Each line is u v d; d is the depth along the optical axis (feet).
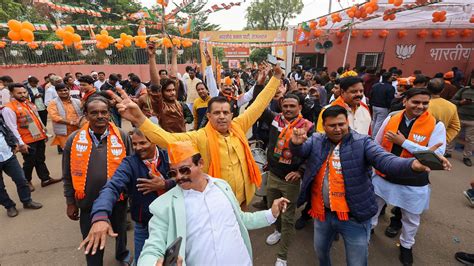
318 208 7.43
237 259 5.42
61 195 15.38
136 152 6.98
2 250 10.74
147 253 4.70
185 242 5.01
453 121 11.87
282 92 13.17
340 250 10.43
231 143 7.65
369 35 43.32
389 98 20.93
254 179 8.11
